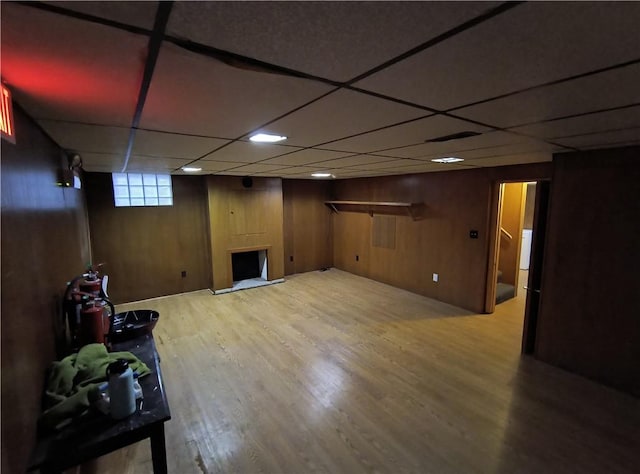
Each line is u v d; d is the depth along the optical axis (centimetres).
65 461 119
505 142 220
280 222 629
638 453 213
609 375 283
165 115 143
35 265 138
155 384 164
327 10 62
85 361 158
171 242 553
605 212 274
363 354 348
